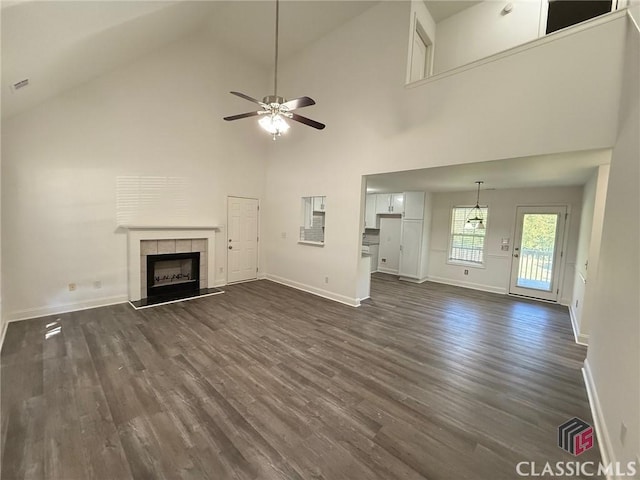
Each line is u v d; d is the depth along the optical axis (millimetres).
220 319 3945
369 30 4398
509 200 5781
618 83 2422
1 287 3143
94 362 2717
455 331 3742
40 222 3801
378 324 3928
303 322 3934
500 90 3104
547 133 2818
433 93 3660
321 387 2424
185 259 5445
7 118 3490
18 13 1924
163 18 3609
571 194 5090
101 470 1582
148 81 4637
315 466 1650
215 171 5586
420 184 5504
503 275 5883
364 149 4523
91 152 4152
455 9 4930
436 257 6930
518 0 4523
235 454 1715
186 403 2166
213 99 5453
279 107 2830
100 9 2568
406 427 1981
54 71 3043
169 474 1569
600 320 2371
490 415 2127
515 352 3172
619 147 2256
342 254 4938
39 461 1626
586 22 2566
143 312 4125
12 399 2158
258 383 2455
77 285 4133
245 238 6207
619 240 1991
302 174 5625
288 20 4730
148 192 4734
